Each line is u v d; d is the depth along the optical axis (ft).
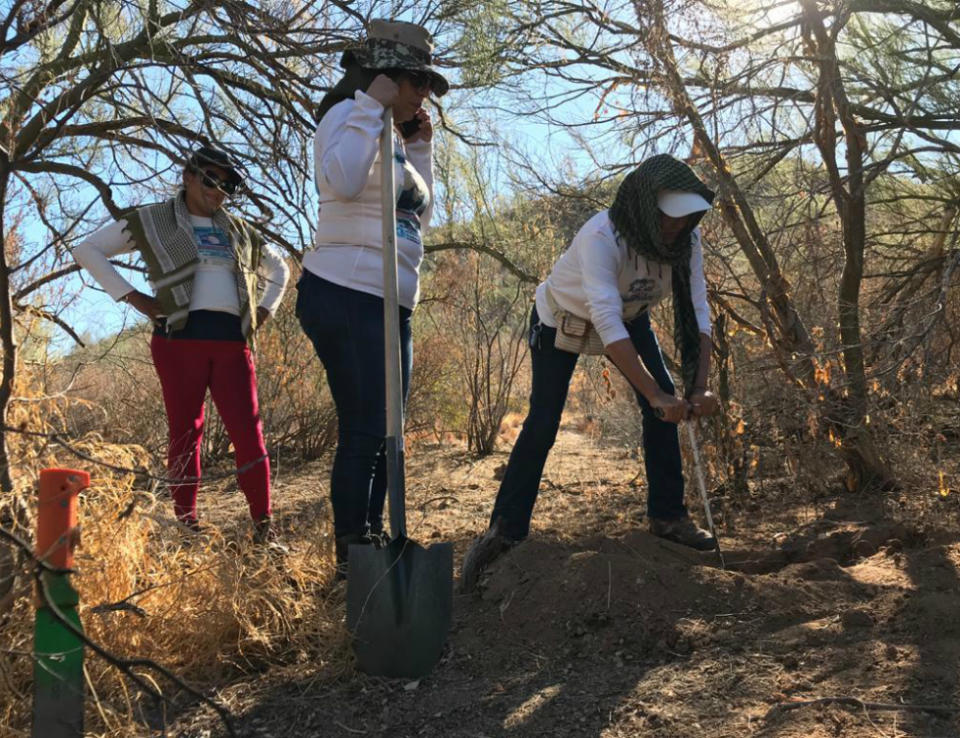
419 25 10.40
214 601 9.31
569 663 9.00
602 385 22.40
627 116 15.34
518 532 11.46
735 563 11.53
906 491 14.65
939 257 17.85
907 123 14.19
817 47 14.25
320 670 9.02
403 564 8.98
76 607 6.48
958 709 7.16
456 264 24.35
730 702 7.76
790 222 15.65
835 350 12.61
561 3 15.25
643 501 16.26
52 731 6.39
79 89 10.31
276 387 22.79
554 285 11.43
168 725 8.13
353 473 10.64
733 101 14.25
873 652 8.29
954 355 14.57
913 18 15.37
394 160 10.51
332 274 10.58
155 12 10.57
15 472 9.66
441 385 26.03
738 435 15.46
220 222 12.75
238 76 10.84
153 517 9.73
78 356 15.01
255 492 12.46
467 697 8.44
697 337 11.59
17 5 8.63
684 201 10.36
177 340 12.39
